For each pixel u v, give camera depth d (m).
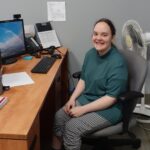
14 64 2.44
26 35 2.88
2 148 1.29
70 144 1.84
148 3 2.93
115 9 2.98
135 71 1.96
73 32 3.09
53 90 2.42
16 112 1.48
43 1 3.01
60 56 2.66
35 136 1.49
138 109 2.90
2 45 2.40
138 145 2.36
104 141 2.12
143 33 2.81
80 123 1.83
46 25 3.02
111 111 1.89
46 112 2.43
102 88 1.96
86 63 2.14
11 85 1.89
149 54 2.92
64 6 3.01
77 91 2.20
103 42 1.94
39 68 2.25
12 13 3.08
